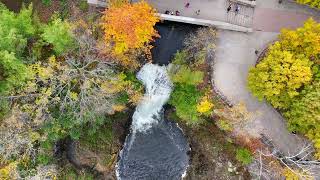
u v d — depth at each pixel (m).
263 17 44.09
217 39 44.06
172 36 44.88
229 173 46.28
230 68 44.09
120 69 42.12
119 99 43.09
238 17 44.19
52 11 43.44
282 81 37.78
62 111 38.09
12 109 36.88
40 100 35.97
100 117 42.25
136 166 48.59
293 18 44.06
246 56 44.09
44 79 36.44
